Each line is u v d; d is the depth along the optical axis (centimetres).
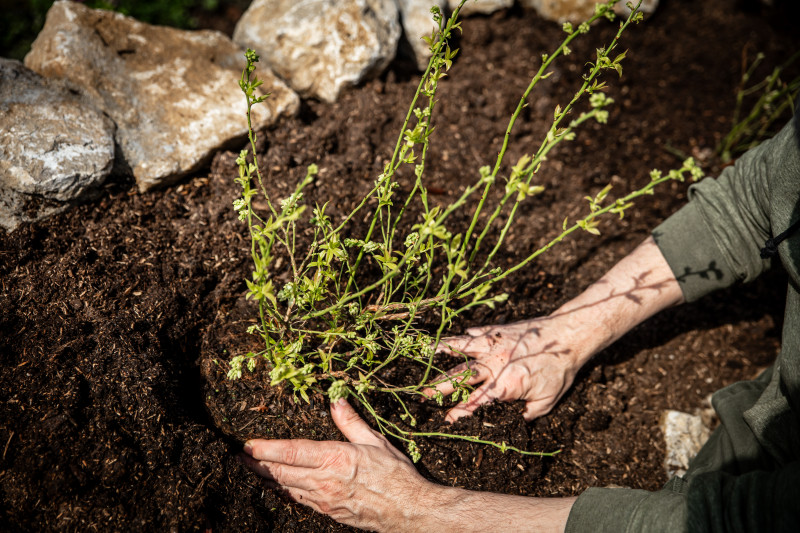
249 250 88
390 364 83
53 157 83
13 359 74
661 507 64
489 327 83
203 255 87
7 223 82
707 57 130
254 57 65
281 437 76
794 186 67
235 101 96
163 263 85
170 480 70
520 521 71
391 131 106
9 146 82
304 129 99
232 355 81
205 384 79
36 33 124
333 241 68
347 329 80
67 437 69
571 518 69
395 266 67
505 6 125
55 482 67
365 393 80
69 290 80
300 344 69
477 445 80
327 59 105
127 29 98
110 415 72
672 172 60
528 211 104
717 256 80
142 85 94
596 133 116
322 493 73
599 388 91
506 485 80
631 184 111
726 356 98
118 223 87
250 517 71
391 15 110
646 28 133
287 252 87
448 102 110
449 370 81
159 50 98
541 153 62
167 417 73
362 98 107
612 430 89
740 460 75
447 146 106
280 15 106
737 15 138
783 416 70
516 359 81
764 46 133
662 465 88
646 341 98
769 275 106
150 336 78
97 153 86
